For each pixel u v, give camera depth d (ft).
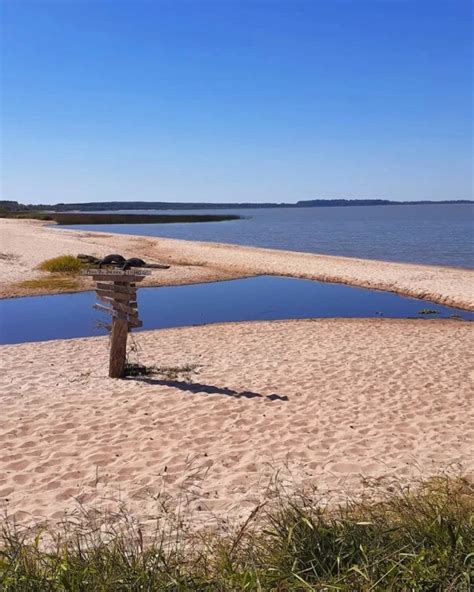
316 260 106.42
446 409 28.53
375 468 21.44
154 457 22.44
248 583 10.57
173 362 37.35
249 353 40.04
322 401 29.37
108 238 154.10
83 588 10.44
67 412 27.45
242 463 21.90
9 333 50.98
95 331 51.49
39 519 17.44
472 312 63.31
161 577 10.99
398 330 49.93
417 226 285.02
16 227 201.16
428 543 11.71
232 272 93.61
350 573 10.88
